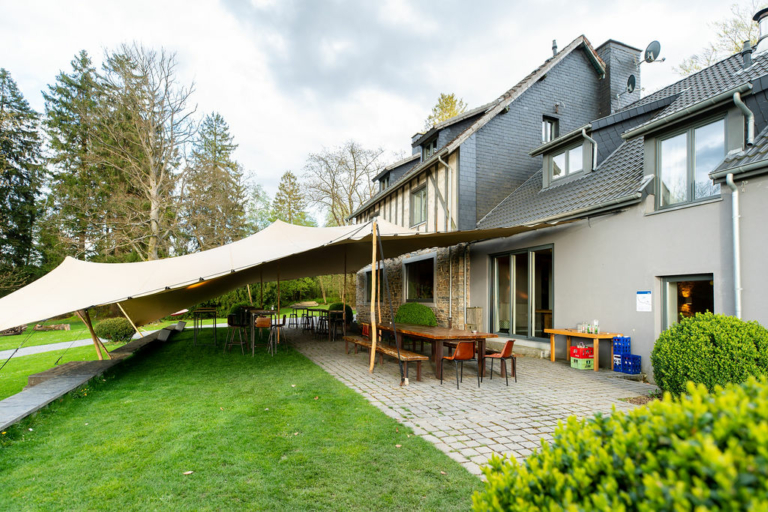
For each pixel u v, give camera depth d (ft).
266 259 24.25
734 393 4.17
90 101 74.18
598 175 30.12
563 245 28.68
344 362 28.48
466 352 20.63
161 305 32.58
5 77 81.51
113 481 10.53
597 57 44.29
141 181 66.23
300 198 123.03
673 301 22.07
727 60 32.96
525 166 41.37
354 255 39.93
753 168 17.81
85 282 24.48
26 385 23.93
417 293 47.50
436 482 10.39
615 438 4.32
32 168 79.87
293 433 13.92
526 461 5.30
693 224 20.76
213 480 10.53
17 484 10.42
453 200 39.17
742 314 18.42
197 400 18.29
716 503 3.05
